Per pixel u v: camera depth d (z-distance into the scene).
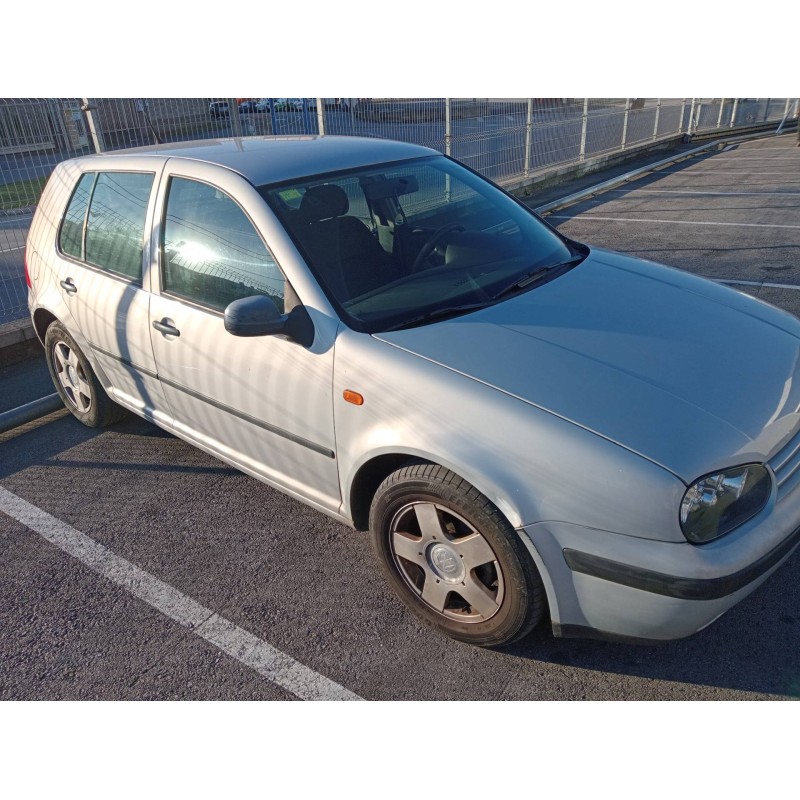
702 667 2.46
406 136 9.19
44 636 2.77
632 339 2.57
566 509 2.14
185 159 3.25
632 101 15.50
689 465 2.05
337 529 3.34
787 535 2.21
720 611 2.14
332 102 8.22
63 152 5.94
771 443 2.24
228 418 3.16
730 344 2.61
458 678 2.48
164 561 3.17
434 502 2.43
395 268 2.90
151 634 2.75
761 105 22.81
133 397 3.84
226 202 2.98
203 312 3.07
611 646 2.58
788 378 2.50
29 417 4.62
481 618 2.51
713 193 11.26
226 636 2.72
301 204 2.92
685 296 2.99
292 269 2.73
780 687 2.37
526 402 2.25
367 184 3.17
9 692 2.51
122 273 3.55
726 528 2.13
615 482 2.07
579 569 2.18
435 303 2.79
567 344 2.51
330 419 2.67
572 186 12.51
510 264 3.12
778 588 2.78
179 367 3.26
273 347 2.79
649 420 2.17
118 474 3.91
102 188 3.73
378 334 2.60
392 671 2.53
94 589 3.01
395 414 2.44
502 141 11.11
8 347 5.64
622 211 10.21
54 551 3.28
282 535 3.31
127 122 6.35
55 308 4.00
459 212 3.34
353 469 2.63
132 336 3.47
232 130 7.26
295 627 2.75
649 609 2.13
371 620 2.77
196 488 3.73
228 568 3.10
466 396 2.31
